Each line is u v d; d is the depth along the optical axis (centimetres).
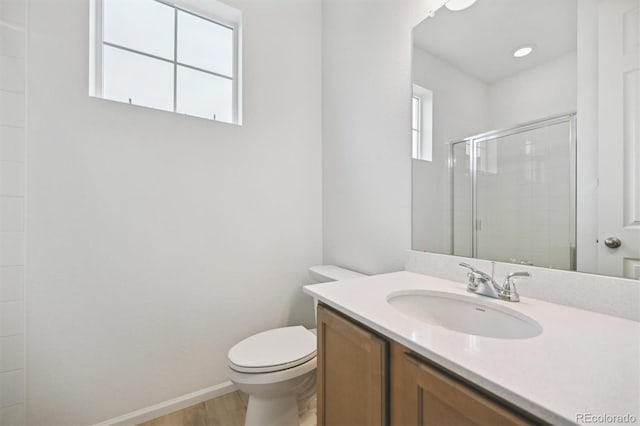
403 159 139
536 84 92
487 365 51
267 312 178
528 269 92
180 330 150
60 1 124
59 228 123
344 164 179
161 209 146
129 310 138
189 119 154
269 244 179
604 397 42
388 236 147
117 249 135
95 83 139
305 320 191
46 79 120
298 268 190
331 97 192
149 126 143
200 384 155
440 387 58
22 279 116
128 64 149
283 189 185
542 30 91
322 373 98
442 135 121
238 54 175
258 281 175
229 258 165
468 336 63
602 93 78
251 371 114
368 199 160
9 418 113
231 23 178
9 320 114
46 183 120
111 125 134
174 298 149
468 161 112
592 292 78
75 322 126
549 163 89
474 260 108
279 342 134
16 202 115
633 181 73
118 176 135
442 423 58
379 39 152
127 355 137
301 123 192
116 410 134
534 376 47
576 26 83
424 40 128
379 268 152
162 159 146
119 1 148
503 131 101
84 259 128
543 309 79
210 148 159
